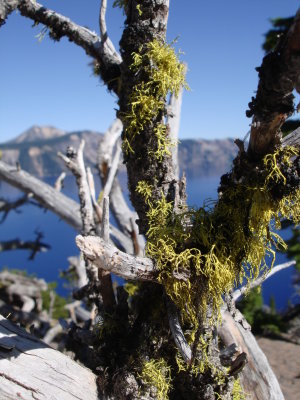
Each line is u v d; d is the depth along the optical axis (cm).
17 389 65
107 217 67
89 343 85
